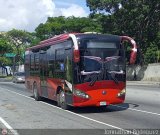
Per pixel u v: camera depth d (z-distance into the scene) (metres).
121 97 17.25
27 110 18.61
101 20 56.88
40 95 23.00
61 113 17.20
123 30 55.91
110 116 15.80
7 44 98.00
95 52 16.86
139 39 55.50
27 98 26.02
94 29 70.88
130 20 54.53
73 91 16.83
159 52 59.09
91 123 13.92
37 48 23.39
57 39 19.09
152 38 56.72
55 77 19.41
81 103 16.72
